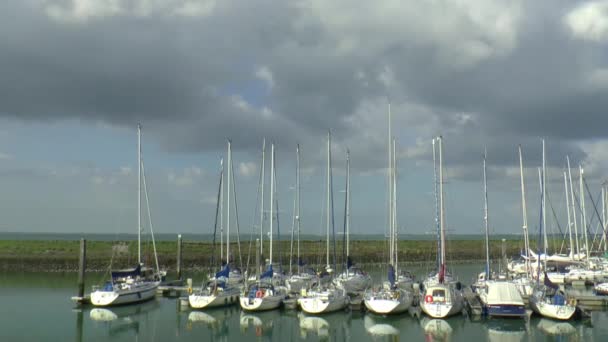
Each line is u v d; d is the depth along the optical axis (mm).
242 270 51062
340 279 47125
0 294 47531
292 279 46625
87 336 32062
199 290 41500
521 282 43781
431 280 45750
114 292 39969
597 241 75688
